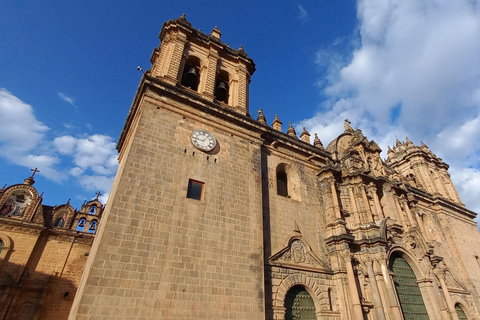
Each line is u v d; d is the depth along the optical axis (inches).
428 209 1387.8
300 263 761.0
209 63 983.6
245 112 945.5
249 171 786.8
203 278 563.8
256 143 860.0
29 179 1576.0
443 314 882.1
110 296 466.3
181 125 739.4
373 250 839.1
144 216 565.0
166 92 754.2
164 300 506.0
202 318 525.0
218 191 695.1
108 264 488.7
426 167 1643.7
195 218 621.9
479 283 1253.1
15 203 1467.8
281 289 689.0
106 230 515.8
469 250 1362.0
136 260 515.5
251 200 736.3
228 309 559.5
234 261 619.2
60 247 1423.5
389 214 1069.1
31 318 1218.6
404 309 840.9
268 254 727.1
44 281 1315.2
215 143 767.1
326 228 904.3
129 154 621.6
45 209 1539.1
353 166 1068.5
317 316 721.6
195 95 797.9
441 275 998.4
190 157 703.1
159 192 609.0
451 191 1654.8
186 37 982.4
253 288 611.2
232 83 1022.4
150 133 677.3
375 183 1092.5
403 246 954.1
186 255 569.6
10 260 1285.7
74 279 1371.8
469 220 1531.7
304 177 976.9
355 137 1248.2
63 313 1285.7
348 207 983.6
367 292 793.6
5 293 1194.0
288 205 862.5
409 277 928.3
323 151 1098.7
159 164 645.9
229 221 665.6
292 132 1106.1
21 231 1371.8
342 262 812.6
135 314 472.1
